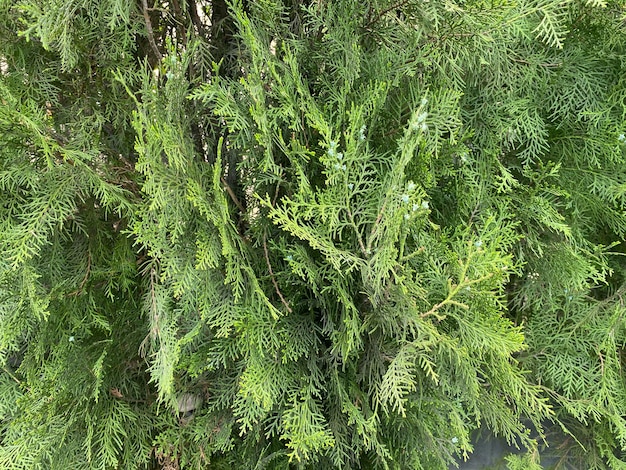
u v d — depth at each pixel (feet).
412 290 2.84
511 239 3.50
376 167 3.34
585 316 4.33
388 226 2.65
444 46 3.03
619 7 3.34
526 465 4.38
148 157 2.48
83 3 2.85
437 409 3.64
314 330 3.55
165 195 2.66
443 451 3.85
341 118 2.98
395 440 3.94
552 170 3.63
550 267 4.07
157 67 3.61
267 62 2.69
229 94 2.79
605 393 4.15
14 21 3.01
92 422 3.67
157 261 3.43
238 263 2.96
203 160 3.57
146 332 3.97
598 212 4.24
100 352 3.74
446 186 3.56
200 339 3.57
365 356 3.59
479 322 2.87
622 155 3.89
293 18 3.41
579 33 3.67
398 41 3.30
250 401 3.31
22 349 4.01
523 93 3.94
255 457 3.87
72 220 3.65
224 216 2.74
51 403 3.45
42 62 3.26
